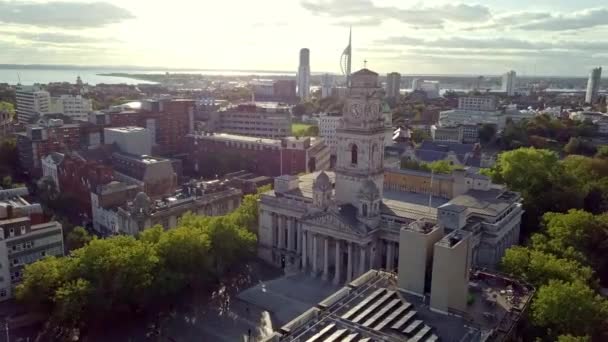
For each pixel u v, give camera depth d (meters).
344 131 137.00
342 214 132.38
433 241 85.00
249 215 161.25
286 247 155.00
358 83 133.00
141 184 189.88
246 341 106.44
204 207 174.62
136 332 111.31
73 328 111.75
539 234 134.50
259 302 124.56
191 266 122.62
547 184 171.88
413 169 188.62
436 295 78.44
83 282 104.56
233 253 134.88
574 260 113.44
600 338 87.06
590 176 194.38
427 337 70.81
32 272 108.69
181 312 120.12
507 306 82.19
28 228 127.19
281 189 157.12
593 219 133.88
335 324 73.38
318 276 137.88
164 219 160.50
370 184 129.12
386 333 71.50
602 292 120.06
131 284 109.88
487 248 126.81
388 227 130.25
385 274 93.38
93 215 184.88
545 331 90.50
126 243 119.25
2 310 117.56
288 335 70.75
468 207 135.62
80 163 194.12
